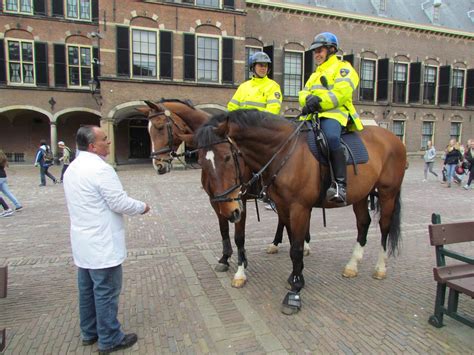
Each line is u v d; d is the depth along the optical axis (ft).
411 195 35.14
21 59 67.31
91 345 9.68
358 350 9.32
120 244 8.98
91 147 8.73
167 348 9.50
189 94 61.21
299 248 11.38
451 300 9.89
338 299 12.30
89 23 69.97
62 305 12.05
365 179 12.57
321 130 11.42
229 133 10.52
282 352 9.27
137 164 72.13
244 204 13.08
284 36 71.51
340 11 74.13
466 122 88.38
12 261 16.38
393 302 12.04
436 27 82.12
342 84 11.07
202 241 19.47
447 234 10.07
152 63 59.31
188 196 34.27
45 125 77.15
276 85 14.84
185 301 12.21
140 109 14.88
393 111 81.30
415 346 9.46
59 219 24.95
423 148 85.30
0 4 64.85
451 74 84.28
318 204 11.96
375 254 17.17
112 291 9.01
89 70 71.20
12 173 55.67
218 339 9.89
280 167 11.07
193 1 59.93
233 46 62.69
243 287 13.33
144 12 57.57
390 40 79.56
